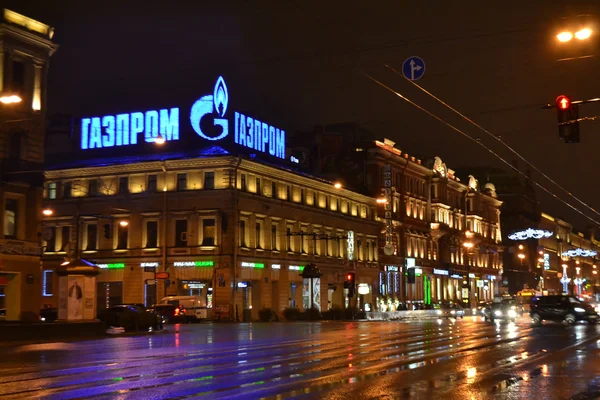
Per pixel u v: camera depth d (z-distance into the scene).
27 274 44.00
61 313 40.56
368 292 74.81
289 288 67.38
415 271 93.38
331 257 74.62
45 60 45.44
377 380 15.93
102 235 63.06
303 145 89.19
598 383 15.30
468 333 35.75
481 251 118.44
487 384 15.16
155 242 61.28
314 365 19.39
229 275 58.25
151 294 60.91
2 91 42.44
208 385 15.27
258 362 20.42
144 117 66.75
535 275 141.62
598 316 46.62
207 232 59.88
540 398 13.24
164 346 28.00
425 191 99.50
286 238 67.25
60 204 64.56
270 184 65.38
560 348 24.98
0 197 42.50
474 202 115.25
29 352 25.70
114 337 35.62
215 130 64.06
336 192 76.69
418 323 52.72
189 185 60.53
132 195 61.78
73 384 15.66
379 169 85.62
